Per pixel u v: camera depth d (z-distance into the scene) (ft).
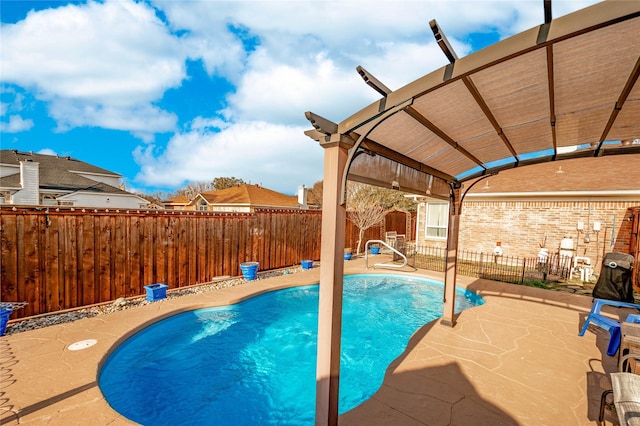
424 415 11.45
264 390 15.96
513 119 11.72
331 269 9.86
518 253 43.19
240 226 33.99
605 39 7.10
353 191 68.33
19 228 19.40
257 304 27.81
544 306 25.20
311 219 44.27
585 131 13.12
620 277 24.95
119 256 24.13
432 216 53.06
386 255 53.31
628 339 12.86
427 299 31.09
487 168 18.86
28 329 18.70
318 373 10.32
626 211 35.91
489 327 20.51
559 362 15.71
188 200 133.69
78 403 11.72
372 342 21.52
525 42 6.84
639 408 9.33
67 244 21.44
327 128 9.43
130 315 21.08
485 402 12.30
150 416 13.83
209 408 14.48
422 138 12.55
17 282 19.35
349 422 10.97
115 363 16.80
